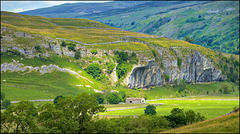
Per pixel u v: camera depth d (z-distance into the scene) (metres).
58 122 97.50
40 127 95.00
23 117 93.19
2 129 92.75
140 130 100.12
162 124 106.19
